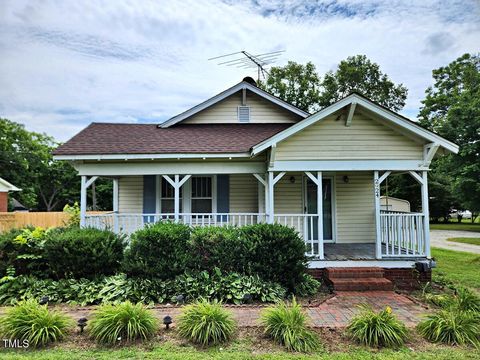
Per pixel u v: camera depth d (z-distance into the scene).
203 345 4.47
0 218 15.66
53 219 16.50
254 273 6.97
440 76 34.00
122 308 4.86
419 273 8.12
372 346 4.49
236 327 4.99
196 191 11.09
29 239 7.38
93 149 9.13
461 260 12.85
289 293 6.98
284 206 10.88
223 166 9.37
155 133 10.89
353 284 7.36
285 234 7.07
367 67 31.20
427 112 33.00
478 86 29.64
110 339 4.50
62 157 8.91
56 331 4.62
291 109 11.97
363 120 8.51
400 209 17.81
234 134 10.74
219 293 6.52
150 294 6.51
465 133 25.92
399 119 8.01
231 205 10.98
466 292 6.25
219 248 7.07
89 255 7.06
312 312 5.90
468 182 25.89
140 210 11.16
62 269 7.07
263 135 10.56
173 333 4.86
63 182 41.31
